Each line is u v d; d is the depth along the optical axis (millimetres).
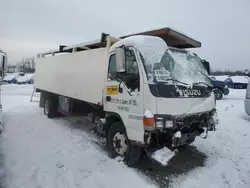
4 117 7926
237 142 5562
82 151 4793
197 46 5434
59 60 6883
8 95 16188
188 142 4312
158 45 3895
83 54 5469
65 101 6801
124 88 3936
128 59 3895
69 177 3652
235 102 11977
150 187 3428
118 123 4281
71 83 6051
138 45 3738
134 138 3695
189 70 4215
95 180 3594
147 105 3426
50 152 4648
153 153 3625
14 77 30203
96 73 4867
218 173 4004
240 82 23156
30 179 3529
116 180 3600
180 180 3717
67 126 6914
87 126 6984
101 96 4656
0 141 5242
